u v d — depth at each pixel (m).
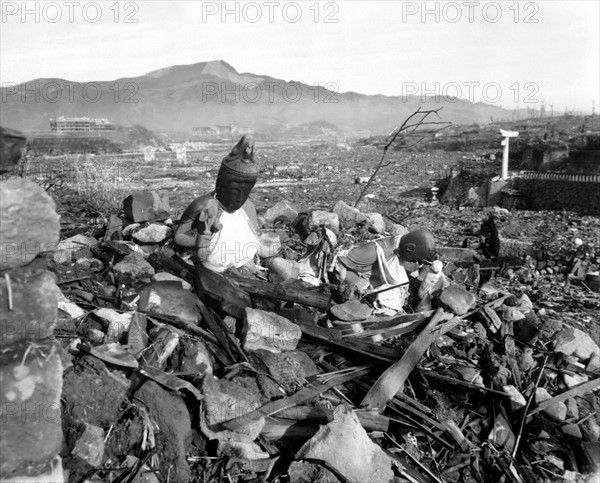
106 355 4.41
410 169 48.16
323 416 4.56
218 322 5.32
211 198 6.18
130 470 3.93
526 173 30.70
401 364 5.34
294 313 5.71
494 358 6.12
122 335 4.88
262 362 5.00
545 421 5.47
